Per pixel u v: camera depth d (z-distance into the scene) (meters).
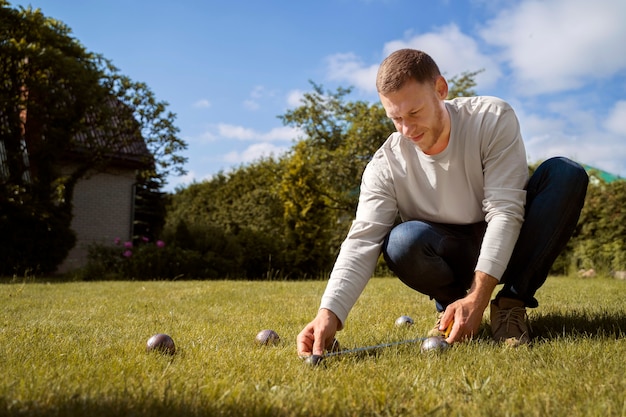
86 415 1.43
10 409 1.48
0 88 13.20
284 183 15.73
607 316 3.12
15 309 4.55
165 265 12.62
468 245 2.81
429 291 2.89
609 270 12.20
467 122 2.54
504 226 2.40
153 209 19.91
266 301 5.14
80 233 16.52
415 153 2.65
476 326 2.35
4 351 2.43
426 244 2.70
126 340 2.84
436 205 2.70
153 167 17.50
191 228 14.52
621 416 1.41
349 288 2.45
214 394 1.66
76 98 13.94
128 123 15.23
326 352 2.32
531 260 2.59
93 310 4.42
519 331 2.62
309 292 6.14
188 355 2.39
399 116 2.34
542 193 2.59
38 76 13.38
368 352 2.39
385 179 2.72
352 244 2.59
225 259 13.52
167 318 3.91
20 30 13.95
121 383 1.79
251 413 1.48
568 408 1.50
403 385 1.78
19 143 13.36
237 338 2.92
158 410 1.48
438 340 2.30
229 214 22.89
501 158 2.51
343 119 20.41
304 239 15.19
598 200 13.36
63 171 16.02
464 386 1.75
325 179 18.38
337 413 1.50
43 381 1.77
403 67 2.27
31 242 13.23
